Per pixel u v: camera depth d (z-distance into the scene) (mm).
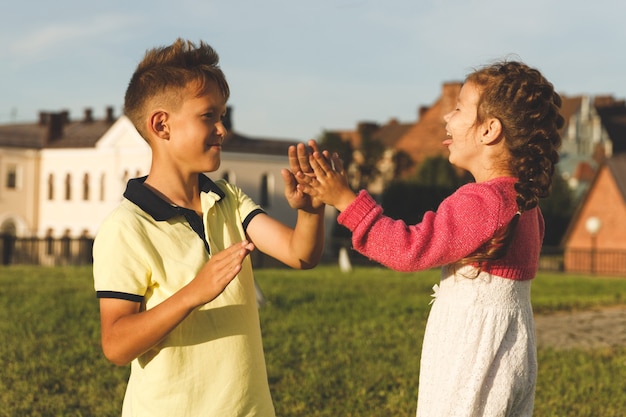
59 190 47469
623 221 39031
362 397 6816
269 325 10742
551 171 3057
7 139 47625
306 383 7207
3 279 18844
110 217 2719
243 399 2688
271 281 18906
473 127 3072
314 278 20547
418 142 59000
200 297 2457
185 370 2650
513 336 3002
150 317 2506
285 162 41938
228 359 2689
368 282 19578
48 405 6504
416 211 44875
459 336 2973
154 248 2697
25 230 48062
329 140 53000
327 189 2732
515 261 3012
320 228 2789
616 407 6742
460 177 45250
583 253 39438
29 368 7793
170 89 2742
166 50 2793
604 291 19562
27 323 10602
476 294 2975
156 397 2643
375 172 52688
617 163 39938
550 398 6926
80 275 20719
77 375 7566
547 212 45469
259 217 2914
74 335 9703
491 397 2957
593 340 10312
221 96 2812
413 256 2822
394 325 11062
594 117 67250
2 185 47438
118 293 2639
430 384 3020
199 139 2758
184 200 2834
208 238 2779
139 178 2873
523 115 2988
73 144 46375
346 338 9875
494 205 2904
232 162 40281
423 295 16016
